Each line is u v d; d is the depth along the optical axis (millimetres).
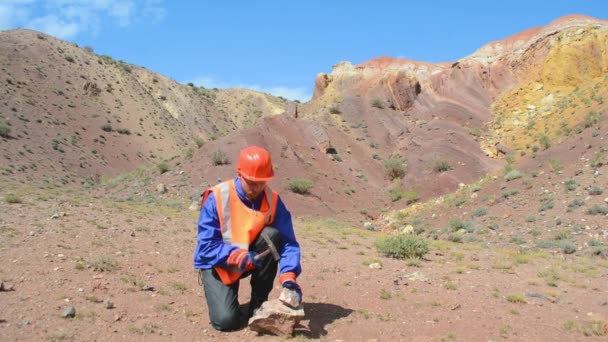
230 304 5742
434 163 51438
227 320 5719
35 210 16453
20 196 21078
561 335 6422
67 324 5562
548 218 26828
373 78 76812
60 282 7273
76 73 93000
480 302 7965
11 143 59906
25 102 73625
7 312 5730
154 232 14188
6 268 7871
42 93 80062
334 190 45688
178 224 17188
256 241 5719
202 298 7227
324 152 53438
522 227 26641
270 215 5754
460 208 35250
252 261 5469
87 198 27578
